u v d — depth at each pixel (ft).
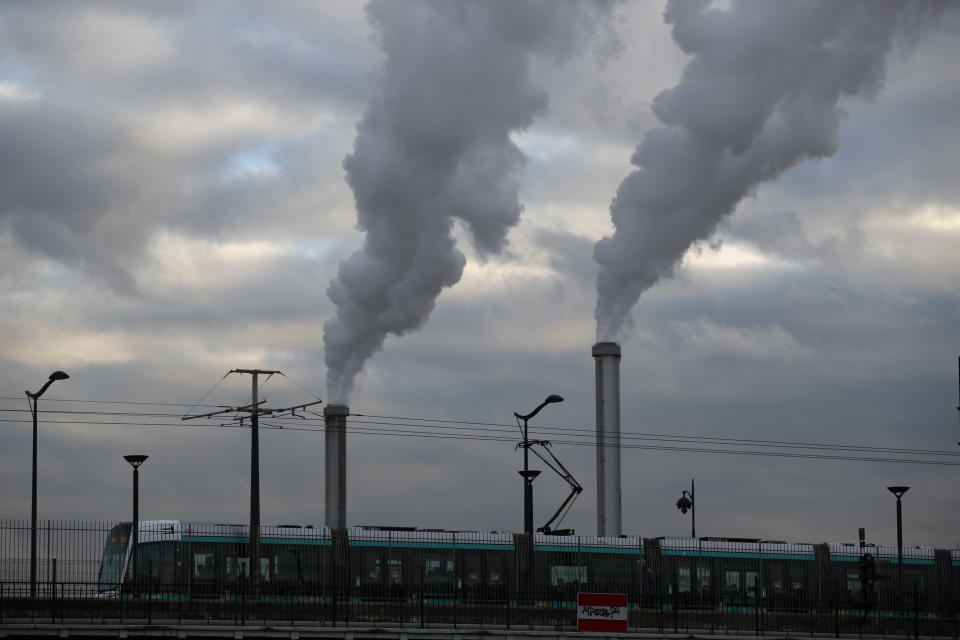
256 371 460.96
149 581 294.46
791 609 360.69
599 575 372.99
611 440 522.06
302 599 320.50
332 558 347.15
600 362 526.16
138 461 318.65
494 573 363.15
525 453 381.81
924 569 399.44
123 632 279.69
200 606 303.27
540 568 367.66
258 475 419.33
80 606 286.05
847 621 361.92
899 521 374.02
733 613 348.79
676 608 330.34
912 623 367.86
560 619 319.88
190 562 334.65
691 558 382.22
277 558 343.05
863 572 361.71
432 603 328.49
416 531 358.84
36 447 351.87
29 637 273.13
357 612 318.04
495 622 326.44
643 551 379.14
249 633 291.58
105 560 341.82
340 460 526.57
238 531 341.62
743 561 386.73
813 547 394.11
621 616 310.86
